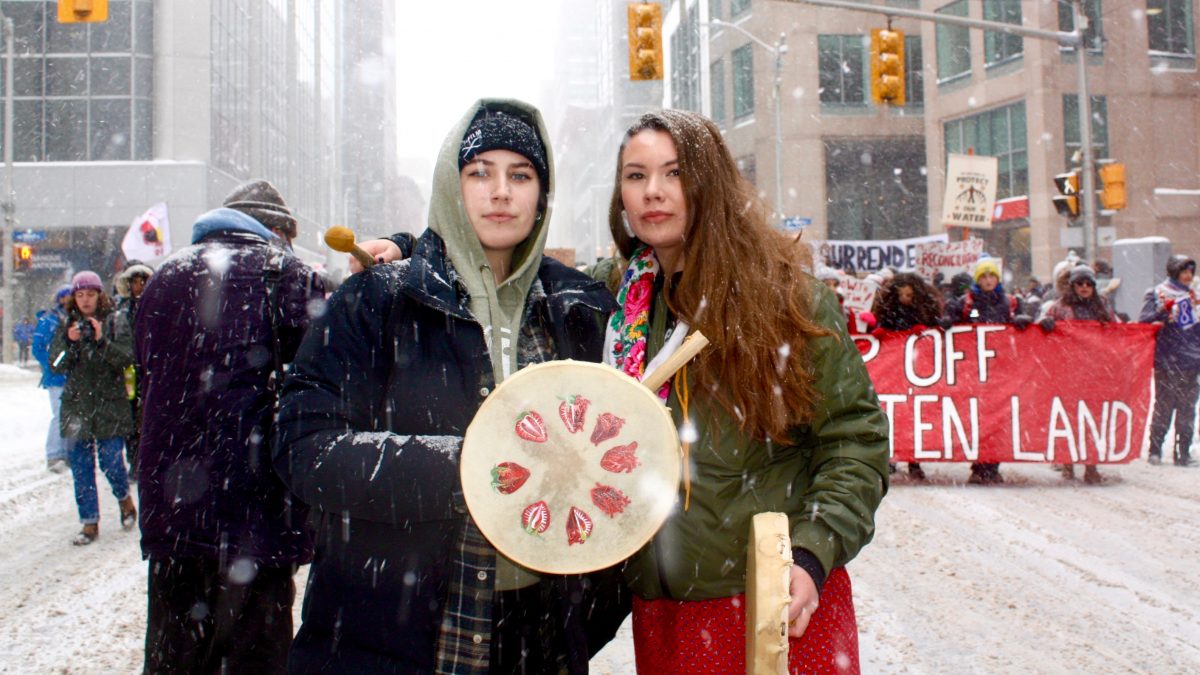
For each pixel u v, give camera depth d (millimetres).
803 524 1670
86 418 5703
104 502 7043
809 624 1759
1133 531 5539
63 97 30703
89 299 5695
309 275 2523
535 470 1531
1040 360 7043
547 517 1520
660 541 1799
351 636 1605
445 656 1629
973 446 7070
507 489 1517
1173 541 5285
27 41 30672
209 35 31219
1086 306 7387
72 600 4453
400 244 2053
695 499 1779
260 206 2967
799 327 1746
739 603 1788
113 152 30719
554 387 1564
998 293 7492
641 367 1869
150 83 31031
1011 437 7047
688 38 44500
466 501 1492
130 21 30828
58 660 3648
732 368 1731
